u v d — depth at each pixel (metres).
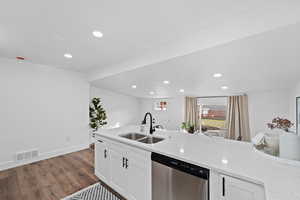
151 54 2.27
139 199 1.62
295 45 1.40
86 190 2.05
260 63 1.87
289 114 3.37
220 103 4.67
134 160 1.70
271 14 1.23
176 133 2.34
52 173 2.55
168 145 1.64
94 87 5.00
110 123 5.62
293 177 0.95
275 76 2.33
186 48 1.81
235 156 1.31
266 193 0.78
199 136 2.12
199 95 5.04
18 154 2.84
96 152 2.40
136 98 6.83
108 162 2.11
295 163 1.11
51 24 1.61
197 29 1.66
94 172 2.57
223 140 1.88
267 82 2.77
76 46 2.18
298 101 2.66
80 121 3.90
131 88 4.73
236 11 1.32
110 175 2.06
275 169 1.06
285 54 1.58
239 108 4.13
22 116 2.91
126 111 6.29
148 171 1.53
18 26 1.66
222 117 4.62
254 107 3.94
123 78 3.38
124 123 6.20
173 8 1.30
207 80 2.91
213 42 1.57
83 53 2.46
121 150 1.89
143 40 1.96
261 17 1.27
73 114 3.75
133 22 1.54
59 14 1.43
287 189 0.81
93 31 1.74
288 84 2.90
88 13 1.40
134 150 1.71
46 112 3.25
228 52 1.68
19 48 2.29
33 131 3.05
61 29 1.71
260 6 1.24
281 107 3.51
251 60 1.82
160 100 6.20
